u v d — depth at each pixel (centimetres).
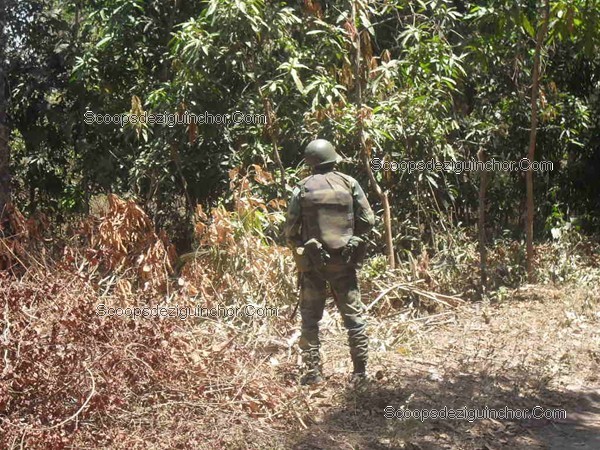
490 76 1195
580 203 1317
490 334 845
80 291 620
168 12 1095
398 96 1006
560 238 1132
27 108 1138
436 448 569
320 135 985
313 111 957
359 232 666
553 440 598
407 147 1037
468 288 1020
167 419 563
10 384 526
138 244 809
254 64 960
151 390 585
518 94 1180
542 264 1070
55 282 611
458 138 1159
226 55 977
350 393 636
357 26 1033
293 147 1061
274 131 977
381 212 1069
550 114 1150
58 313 577
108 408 545
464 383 689
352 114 959
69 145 1154
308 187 656
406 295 936
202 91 1012
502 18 1003
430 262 1032
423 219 1105
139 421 554
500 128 1162
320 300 666
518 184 1249
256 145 998
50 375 546
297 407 603
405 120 1016
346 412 616
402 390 659
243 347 670
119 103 1112
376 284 923
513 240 1207
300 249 653
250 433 562
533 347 805
